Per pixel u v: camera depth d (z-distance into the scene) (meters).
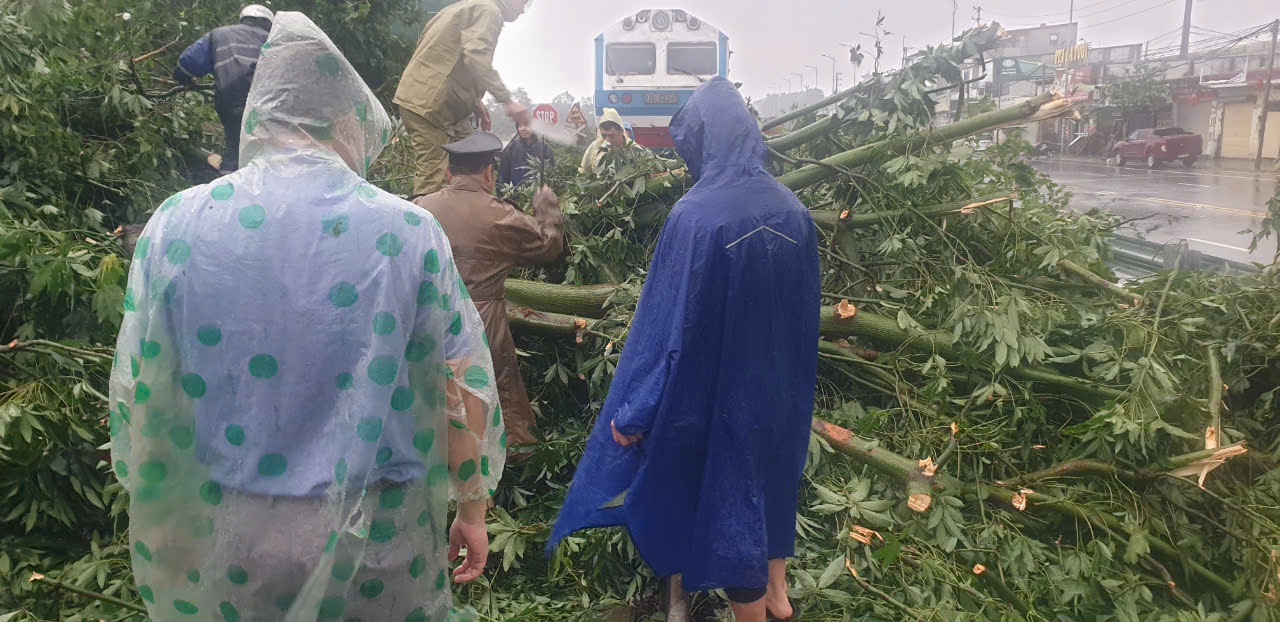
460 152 3.42
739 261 2.56
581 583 3.12
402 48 6.91
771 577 2.84
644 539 2.63
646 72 15.88
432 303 1.72
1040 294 4.25
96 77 4.70
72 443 3.02
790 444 2.70
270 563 1.62
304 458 1.63
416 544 1.75
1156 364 3.59
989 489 3.47
